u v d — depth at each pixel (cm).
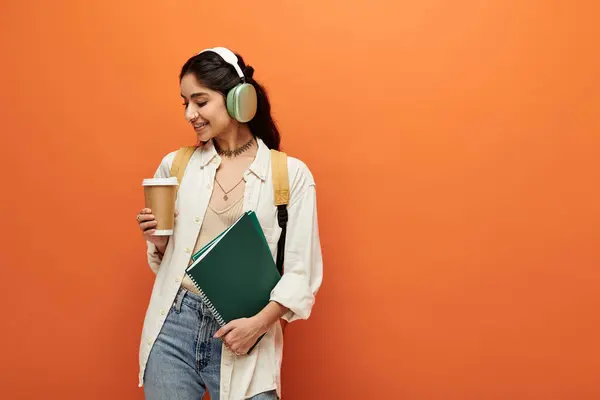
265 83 195
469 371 190
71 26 201
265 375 141
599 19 186
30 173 201
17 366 200
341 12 193
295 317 146
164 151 197
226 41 196
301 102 194
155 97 198
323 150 194
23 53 200
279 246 148
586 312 187
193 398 146
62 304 200
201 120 147
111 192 199
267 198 148
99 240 199
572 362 188
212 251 131
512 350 189
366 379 193
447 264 191
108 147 199
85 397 199
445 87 190
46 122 200
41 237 200
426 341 192
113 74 199
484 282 190
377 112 192
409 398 192
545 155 188
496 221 189
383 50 192
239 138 157
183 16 197
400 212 192
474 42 190
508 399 189
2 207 201
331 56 193
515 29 189
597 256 187
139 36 199
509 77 189
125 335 198
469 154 190
